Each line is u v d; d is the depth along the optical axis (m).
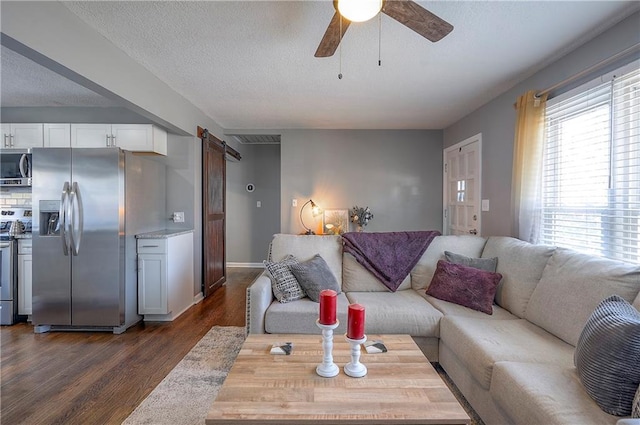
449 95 3.37
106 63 2.20
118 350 2.55
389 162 4.89
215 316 3.38
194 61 2.55
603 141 2.11
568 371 1.38
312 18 1.97
